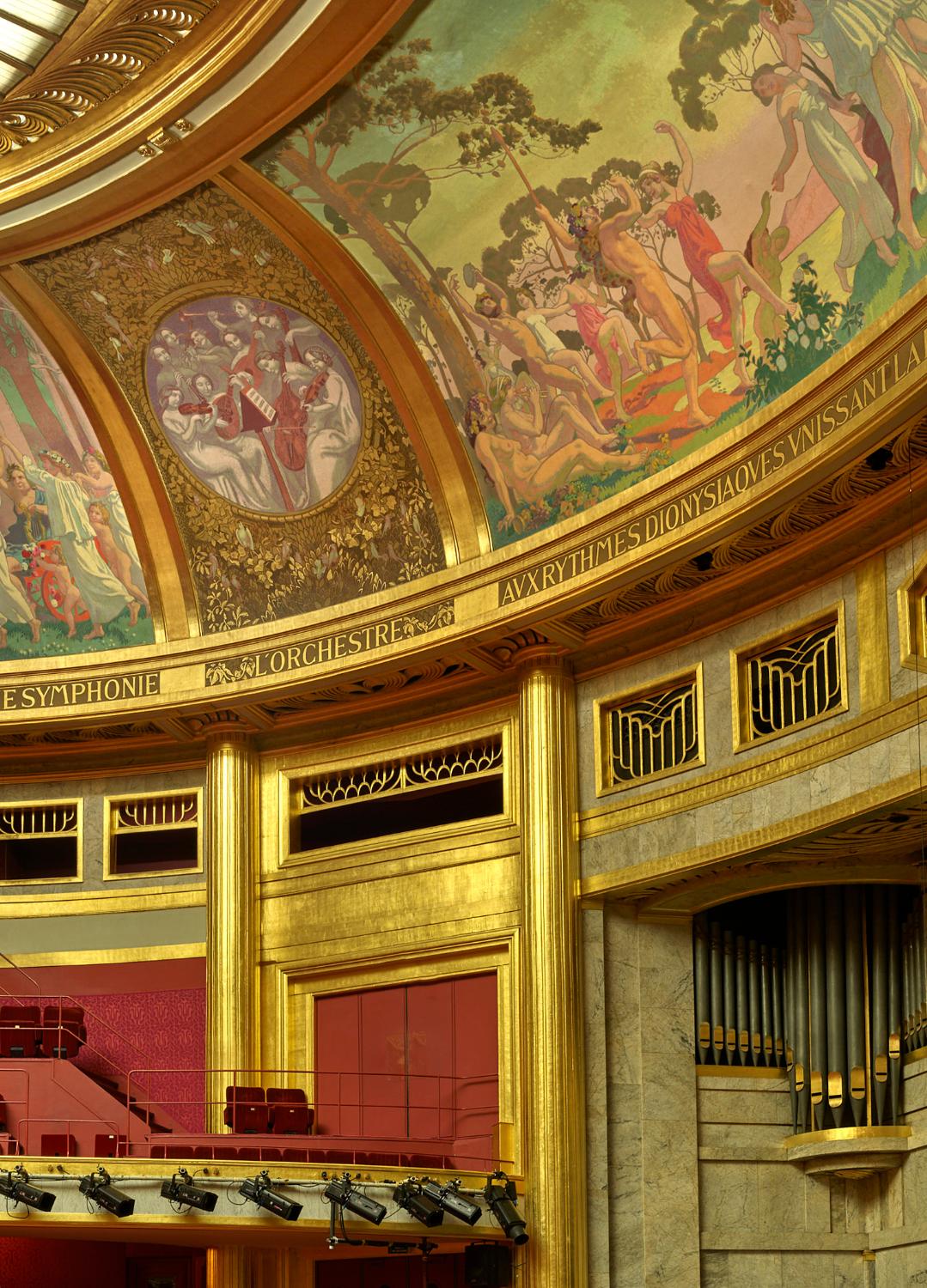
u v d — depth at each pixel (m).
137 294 18.23
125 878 20.20
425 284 17.03
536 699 17.45
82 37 15.39
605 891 16.88
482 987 17.95
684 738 16.58
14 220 17.30
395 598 18.22
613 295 16.06
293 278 17.53
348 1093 18.58
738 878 16.22
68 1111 17.45
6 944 20.19
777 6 13.58
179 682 19.48
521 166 15.80
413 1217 15.67
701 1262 16.30
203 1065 19.39
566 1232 16.08
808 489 14.31
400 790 19.17
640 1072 16.72
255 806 19.77
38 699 19.84
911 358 12.94
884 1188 16.11
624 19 14.37
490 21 14.61
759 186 14.62
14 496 20.16
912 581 14.17
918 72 12.80
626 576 16.03
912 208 13.19
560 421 16.88
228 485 19.25
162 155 16.31
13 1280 18.36
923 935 15.67
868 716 14.43
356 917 18.81
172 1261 19.25
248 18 14.77
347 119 15.68
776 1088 16.89
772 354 14.93
